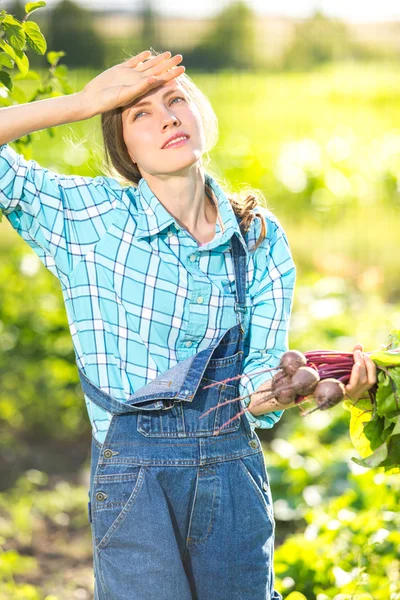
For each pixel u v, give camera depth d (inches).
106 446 123.5
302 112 1147.9
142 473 121.6
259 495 129.3
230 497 125.8
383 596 170.7
